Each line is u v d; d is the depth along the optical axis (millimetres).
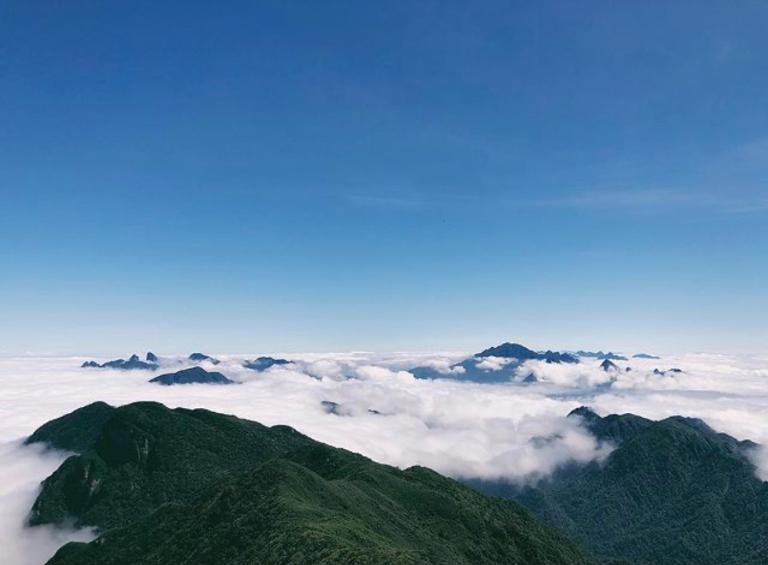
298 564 189000
